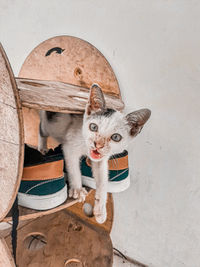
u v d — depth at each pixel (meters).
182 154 0.97
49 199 0.60
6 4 1.39
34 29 1.31
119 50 1.06
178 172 0.99
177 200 1.02
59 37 1.09
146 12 0.95
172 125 0.97
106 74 1.05
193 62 0.88
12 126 0.46
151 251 1.16
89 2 1.09
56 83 0.87
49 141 0.99
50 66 1.15
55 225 1.02
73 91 0.76
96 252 0.93
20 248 0.88
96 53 1.03
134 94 1.06
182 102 0.93
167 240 1.10
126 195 1.19
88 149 0.63
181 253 1.07
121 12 1.02
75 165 0.72
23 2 1.32
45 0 1.23
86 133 0.63
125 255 1.28
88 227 1.04
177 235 1.06
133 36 1.01
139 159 1.10
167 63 0.94
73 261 0.89
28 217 0.59
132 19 0.99
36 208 0.60
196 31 0.85
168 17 0.91
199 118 0.90
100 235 1.00
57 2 1.19
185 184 0.99
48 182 0.60
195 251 1.02
